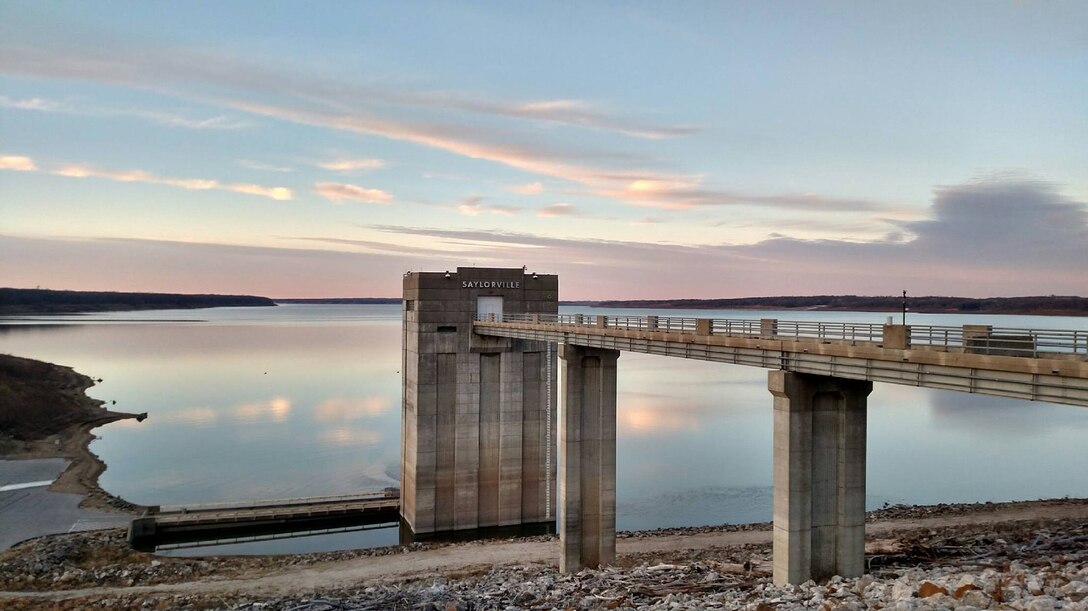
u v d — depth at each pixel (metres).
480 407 65.94
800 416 32.75
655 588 37.94
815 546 33.41
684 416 124.88
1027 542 46.12
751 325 36.66
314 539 64.31
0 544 55.84
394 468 87.25
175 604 43.22
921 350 27.30
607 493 48.44
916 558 41.91
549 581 42.84
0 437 103.62
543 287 68.06
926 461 93.06
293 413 125.56
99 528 60.16
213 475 84.50
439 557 54.69
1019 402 157.62
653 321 43.59
